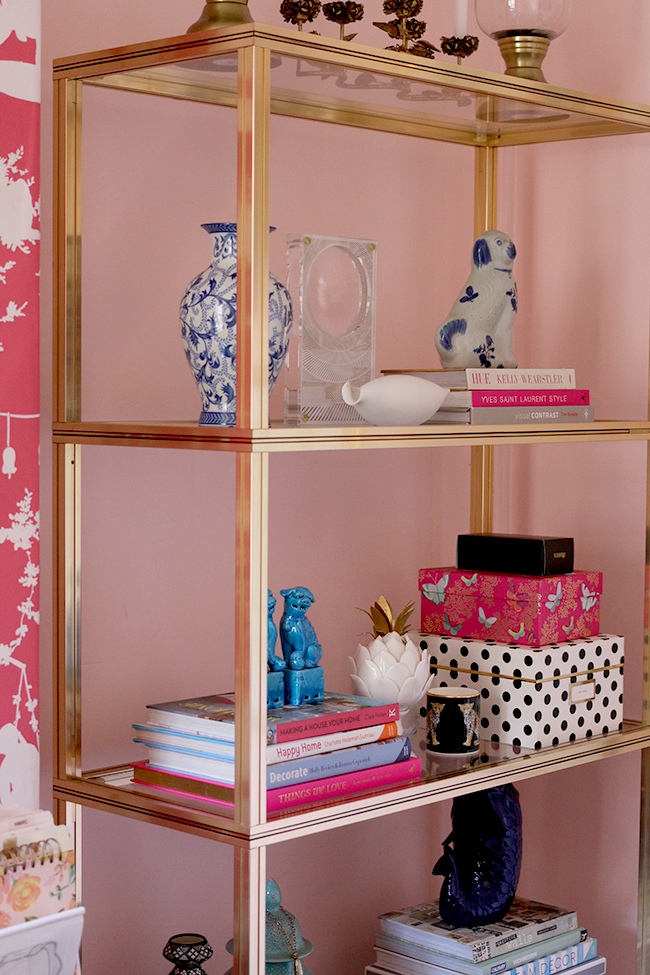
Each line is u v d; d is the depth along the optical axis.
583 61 2.06
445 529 2.17
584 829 2.09
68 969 0.99
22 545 1.36
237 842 1.24
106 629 1.65
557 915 1.77
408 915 1.76
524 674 1.64
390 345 2.05
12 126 1.33
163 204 1.69
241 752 1.24
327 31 1.91
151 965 1.72
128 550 1.67
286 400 1.48
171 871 1.74
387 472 2.05
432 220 2.11
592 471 2.08
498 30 1.64
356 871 2.02
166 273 1.70
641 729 1.78
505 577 1.70
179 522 1.73
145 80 1.46
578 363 2.10
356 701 1.45
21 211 1.34
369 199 2.00
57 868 0.99
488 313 1.68
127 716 1.68
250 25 1.20
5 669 1.35
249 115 1.21
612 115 1.66
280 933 1.52
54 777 1.48
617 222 2.04
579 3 2.06
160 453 1.70
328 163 1.93
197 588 1.76
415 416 1.46
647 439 1.73
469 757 1.58
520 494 2.19
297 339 1.45
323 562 1.96
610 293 2.05
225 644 1.80
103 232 1.62
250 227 1.21
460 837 1.75
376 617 1.72
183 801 1.33
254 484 1.22
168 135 1.69
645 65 1.98
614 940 2.06
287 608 1.46
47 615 1.57
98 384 1.63
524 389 1.59
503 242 1.70
